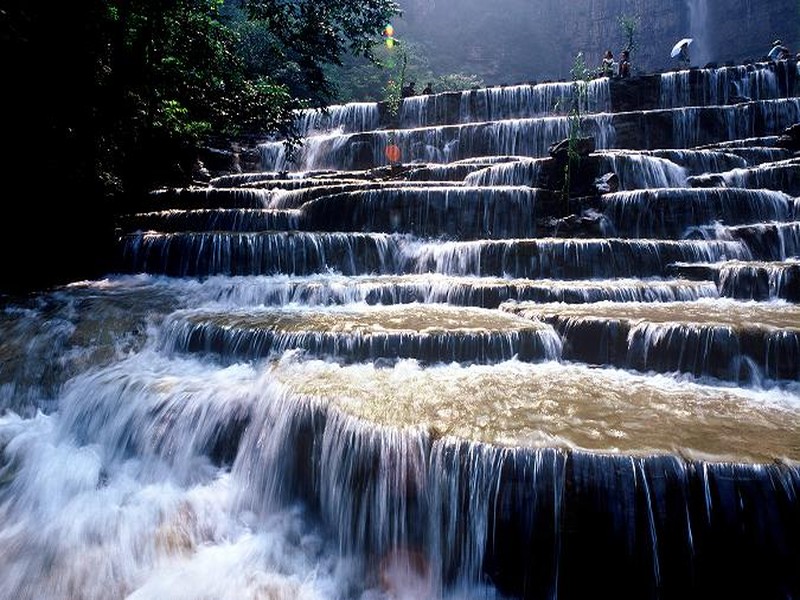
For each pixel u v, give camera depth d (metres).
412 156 20.88
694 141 18.56
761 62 22.36
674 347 6.45
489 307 8.85
